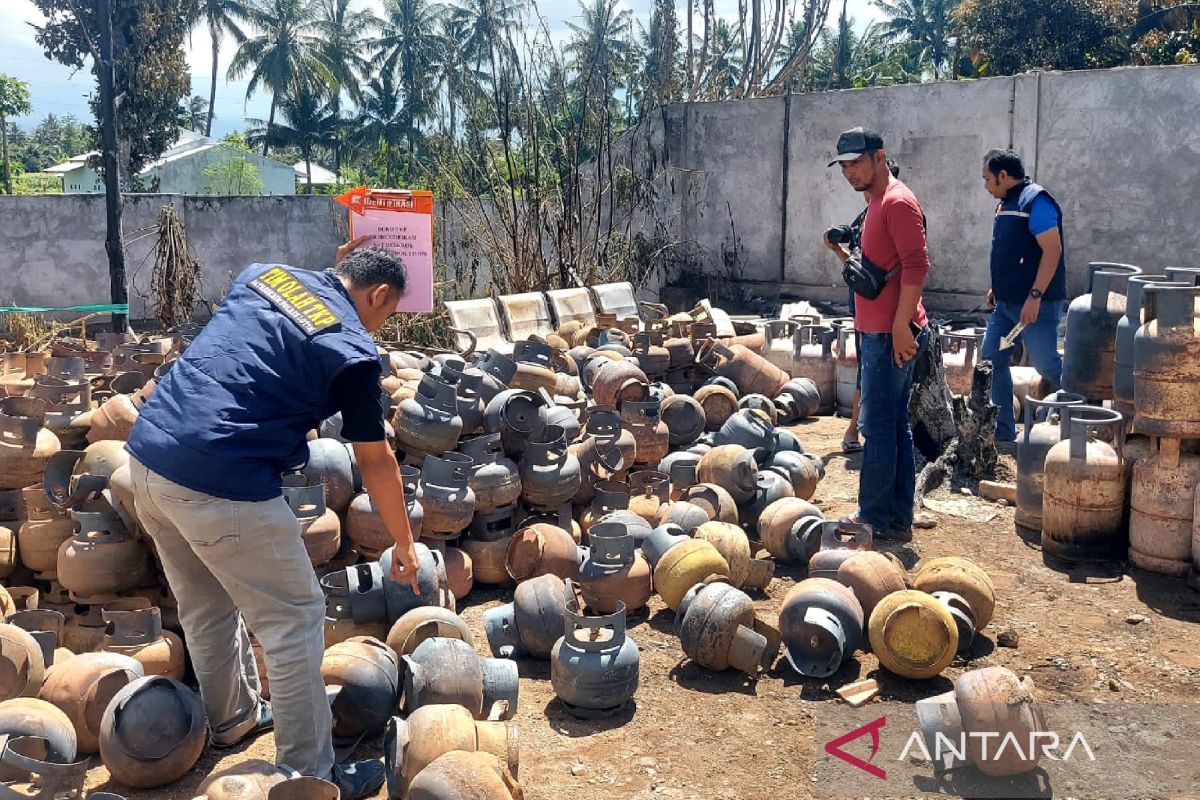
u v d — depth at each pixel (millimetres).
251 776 3076
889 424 5758
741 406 7836
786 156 17391
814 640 4414
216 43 55500
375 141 54375
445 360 6496
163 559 3516
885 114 16062
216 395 3160
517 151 15180
